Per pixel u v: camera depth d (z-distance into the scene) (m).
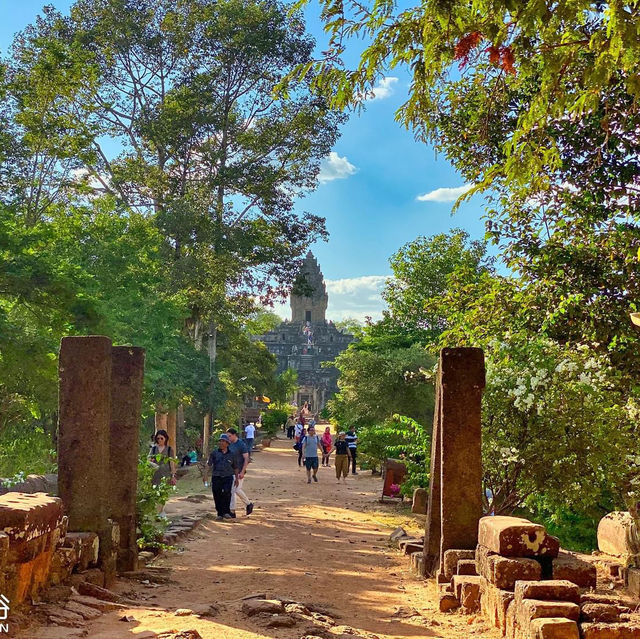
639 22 4.85
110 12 37.53
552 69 5.43
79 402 7.72
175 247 37.19
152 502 10.34
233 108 40.84
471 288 12.66
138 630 5.45
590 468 10.37
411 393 31.36
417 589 8.48
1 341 15.55
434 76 5.76
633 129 9.04
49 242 19.00
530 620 5.44
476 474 8.35
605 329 10.15
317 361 111.75
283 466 35.88
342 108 5.97
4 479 9.34
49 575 6.37
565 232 10.78
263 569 9.45
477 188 7.37
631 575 7.58
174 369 30.23
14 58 32.38
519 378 10.55
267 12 37.50
